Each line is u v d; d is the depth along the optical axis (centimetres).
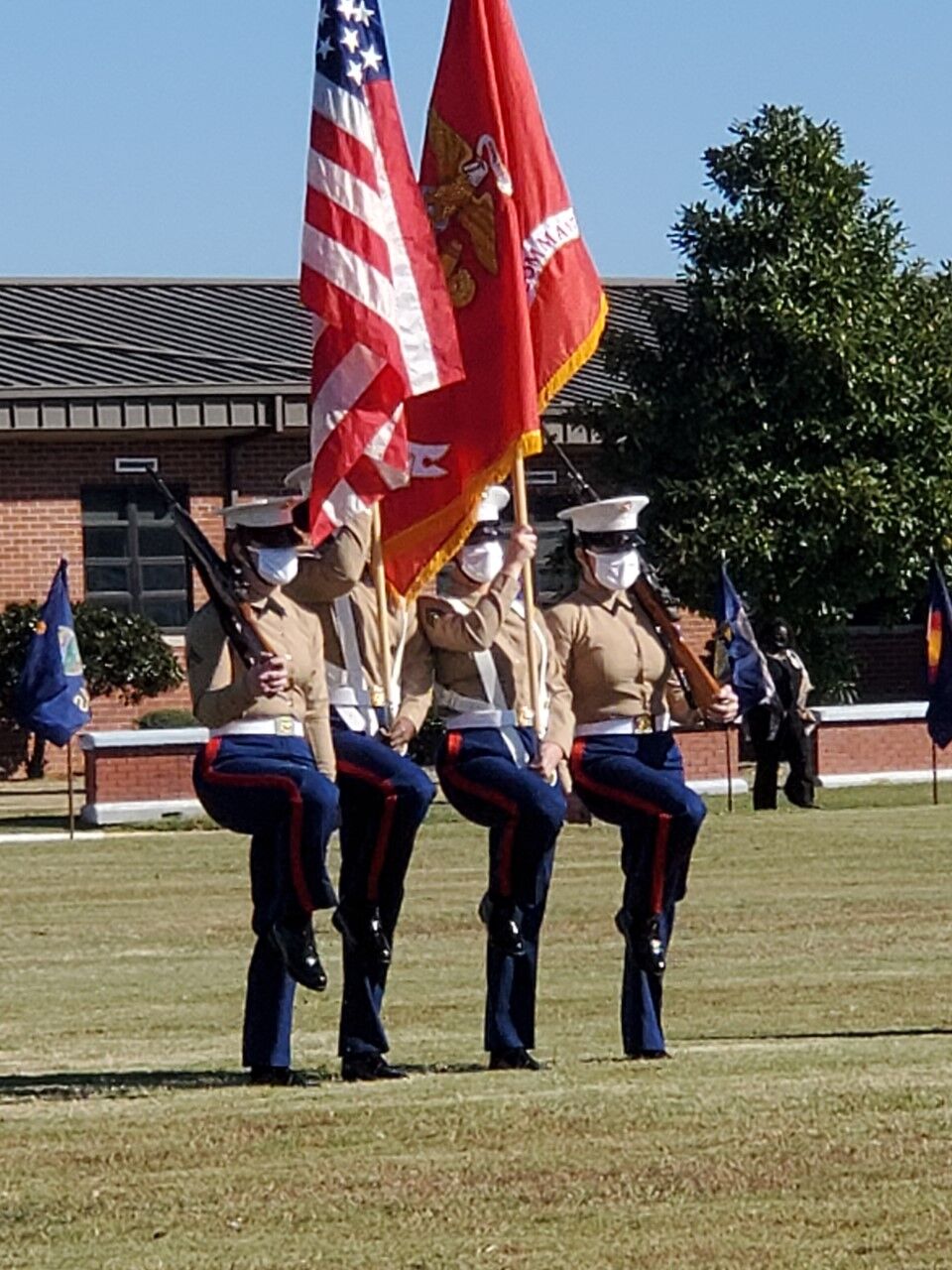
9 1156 785
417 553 1038
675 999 1265
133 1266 661
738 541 2912
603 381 3350
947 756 2872
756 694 2450
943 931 1570
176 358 3303
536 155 1087
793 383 2972
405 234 1012
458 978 1384
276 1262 662
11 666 3011
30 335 3369
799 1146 770
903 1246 662
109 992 1333
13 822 2516
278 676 896
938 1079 898
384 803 970
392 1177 745
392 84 1019
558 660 1007
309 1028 1212
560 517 1088
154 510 3228
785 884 1847
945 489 2980
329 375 992
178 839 2275
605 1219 693
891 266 3036
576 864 2016
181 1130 817
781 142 3002
